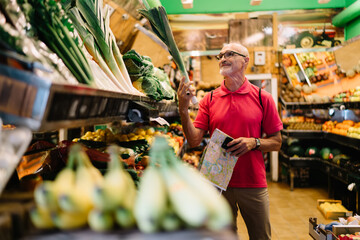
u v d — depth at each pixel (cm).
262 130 259
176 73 668
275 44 715
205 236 79
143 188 87
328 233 272
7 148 84
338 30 724
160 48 625
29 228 85
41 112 76
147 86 221
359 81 573
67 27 129
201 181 94
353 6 607
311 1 729
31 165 152
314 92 685
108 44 183
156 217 81
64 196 81
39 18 116
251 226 245
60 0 140
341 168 490
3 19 102
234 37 724
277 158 698
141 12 210
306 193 595
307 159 626
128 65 218
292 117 684
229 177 220
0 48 91
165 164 94
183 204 82
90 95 98
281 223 436
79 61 127
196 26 741
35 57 107
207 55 714
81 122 98
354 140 480
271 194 591
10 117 85
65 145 165
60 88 79
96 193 81
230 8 747
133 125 332
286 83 697
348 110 585
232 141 218
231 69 244
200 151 670
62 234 82
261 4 740
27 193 104
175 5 748
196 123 266
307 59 688
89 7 169
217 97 257
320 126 643
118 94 125
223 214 84
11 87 79
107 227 83
